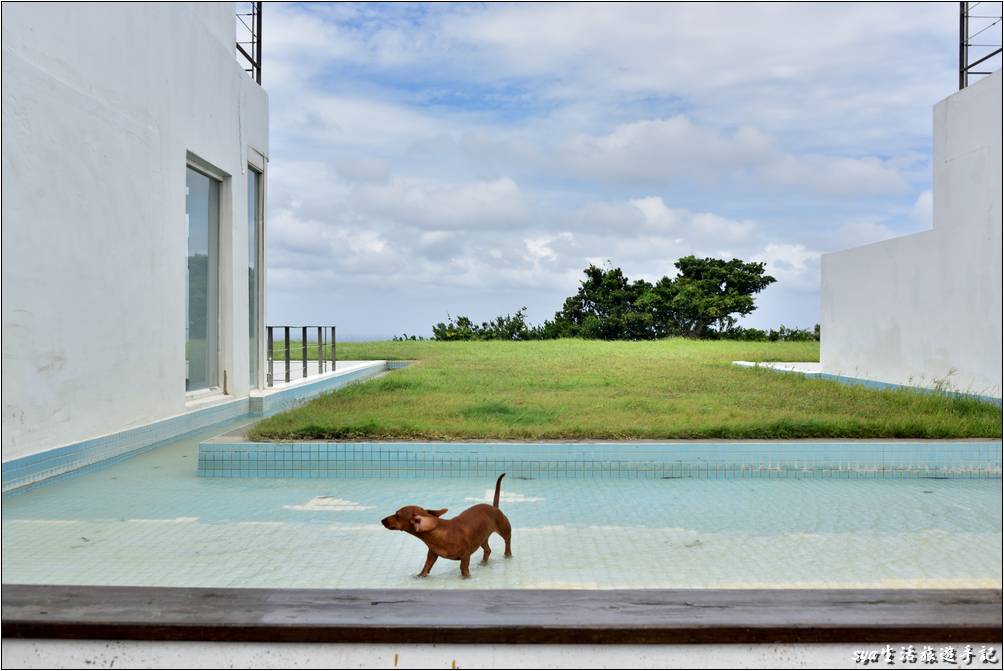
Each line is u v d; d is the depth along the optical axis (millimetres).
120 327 6020
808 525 4086
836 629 2330
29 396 4895
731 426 5801
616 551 3596
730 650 2342
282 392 9188
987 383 8578
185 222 7230
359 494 4836
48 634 2338
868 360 11375
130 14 6094
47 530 3971
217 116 7906
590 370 11773
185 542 3746
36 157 4898
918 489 5012
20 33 4703
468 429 5742
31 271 4879
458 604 2490
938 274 9578
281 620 2359
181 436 6996
